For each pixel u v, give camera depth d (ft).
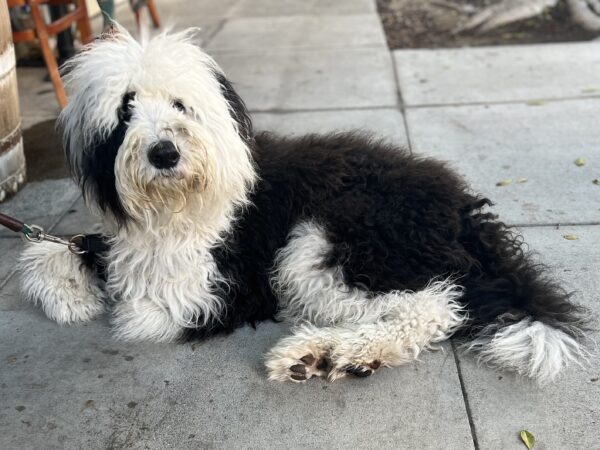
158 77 2.66
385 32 8.25
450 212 3.16
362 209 3.13
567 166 4.68
